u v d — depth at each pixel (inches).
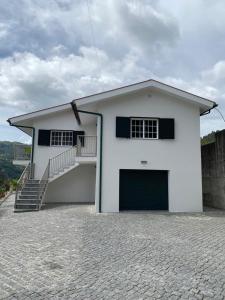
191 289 164.1
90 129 641.0
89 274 187.5
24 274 187.3
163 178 518.6
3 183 884.6
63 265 205.5
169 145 510.6
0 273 189.2
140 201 511.2
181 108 520.4
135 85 495.5
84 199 631.2
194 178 508.1
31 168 610.9
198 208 502.3
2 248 249.8
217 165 555.8
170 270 195.8
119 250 245.8
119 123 505.0
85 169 637.3
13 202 628.4
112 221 391.5
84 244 265.0
